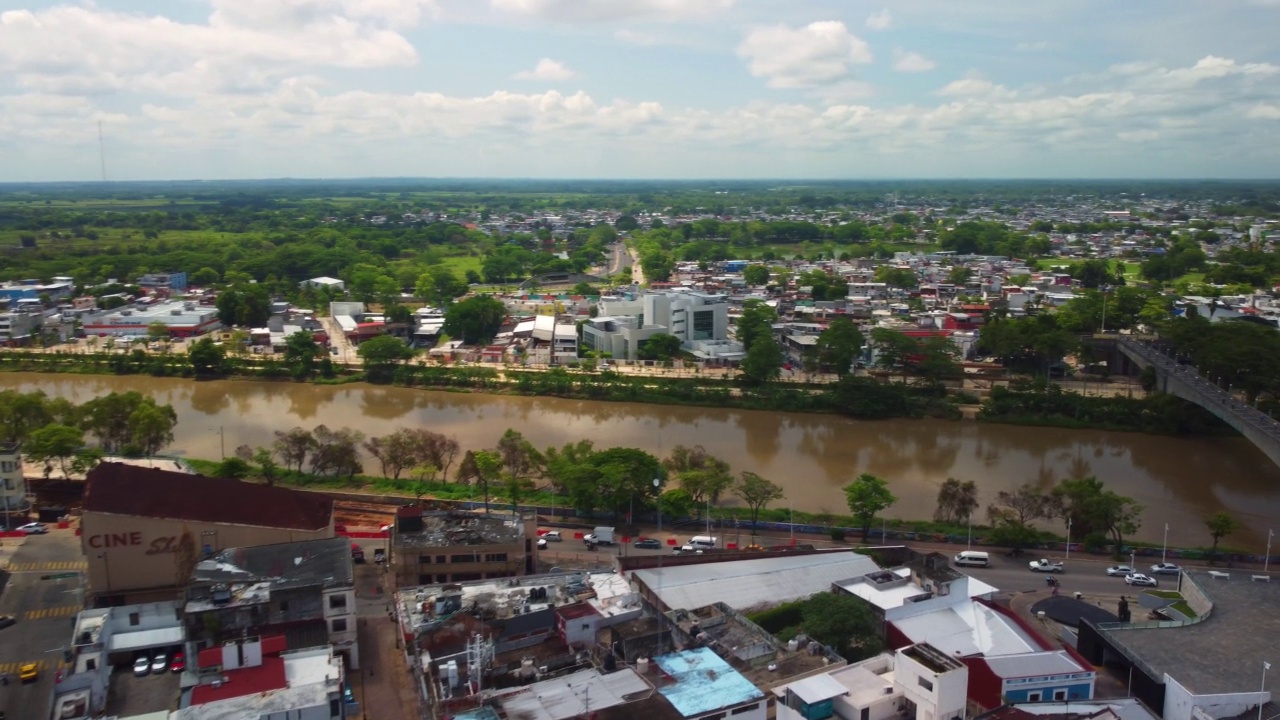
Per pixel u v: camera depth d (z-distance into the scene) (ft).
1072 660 393.50
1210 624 440.86
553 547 582.76
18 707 381.19
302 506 521.24
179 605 433.07
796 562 504.84
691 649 366.02
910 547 596.70
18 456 615.98
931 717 342.23
